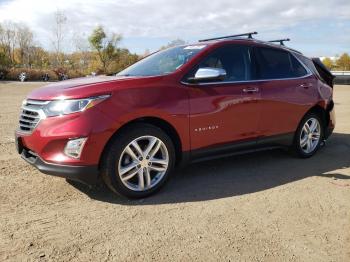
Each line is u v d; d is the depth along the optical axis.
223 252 3.21
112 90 4.05
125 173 4.17
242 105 5.00
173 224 3.69
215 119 4.74
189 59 4.74
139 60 5.81
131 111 4.08
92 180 4.04
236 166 5.62
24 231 3.48
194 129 4.58
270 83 5.37
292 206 4.18
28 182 4.71
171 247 3.27
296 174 5.30
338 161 6.02
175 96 4.40
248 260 3.10
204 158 4.83
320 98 6.10
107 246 3.26
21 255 3.09
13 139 7.13
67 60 57.75
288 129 5.69
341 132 8.41
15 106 12.80
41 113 4.04
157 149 4.35
